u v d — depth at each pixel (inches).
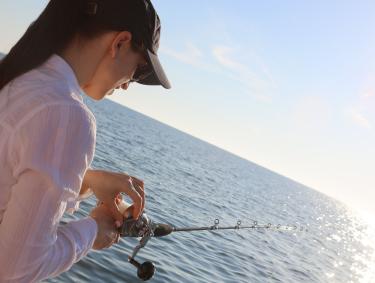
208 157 3944.4
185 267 413.7
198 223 701.9
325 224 2190.0
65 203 51.8
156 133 4094.5
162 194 855.7
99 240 62.6
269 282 513.0
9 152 49.8
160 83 62.6
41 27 55.4
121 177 68.0
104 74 58.9
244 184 2512.3
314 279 677.3
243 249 660.1
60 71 53.9
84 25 55.8
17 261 48.9
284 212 1834.4
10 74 53.9
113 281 303.9
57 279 270.4
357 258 1302.9
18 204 49.0
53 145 49.7
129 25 56.6
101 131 1731.1
